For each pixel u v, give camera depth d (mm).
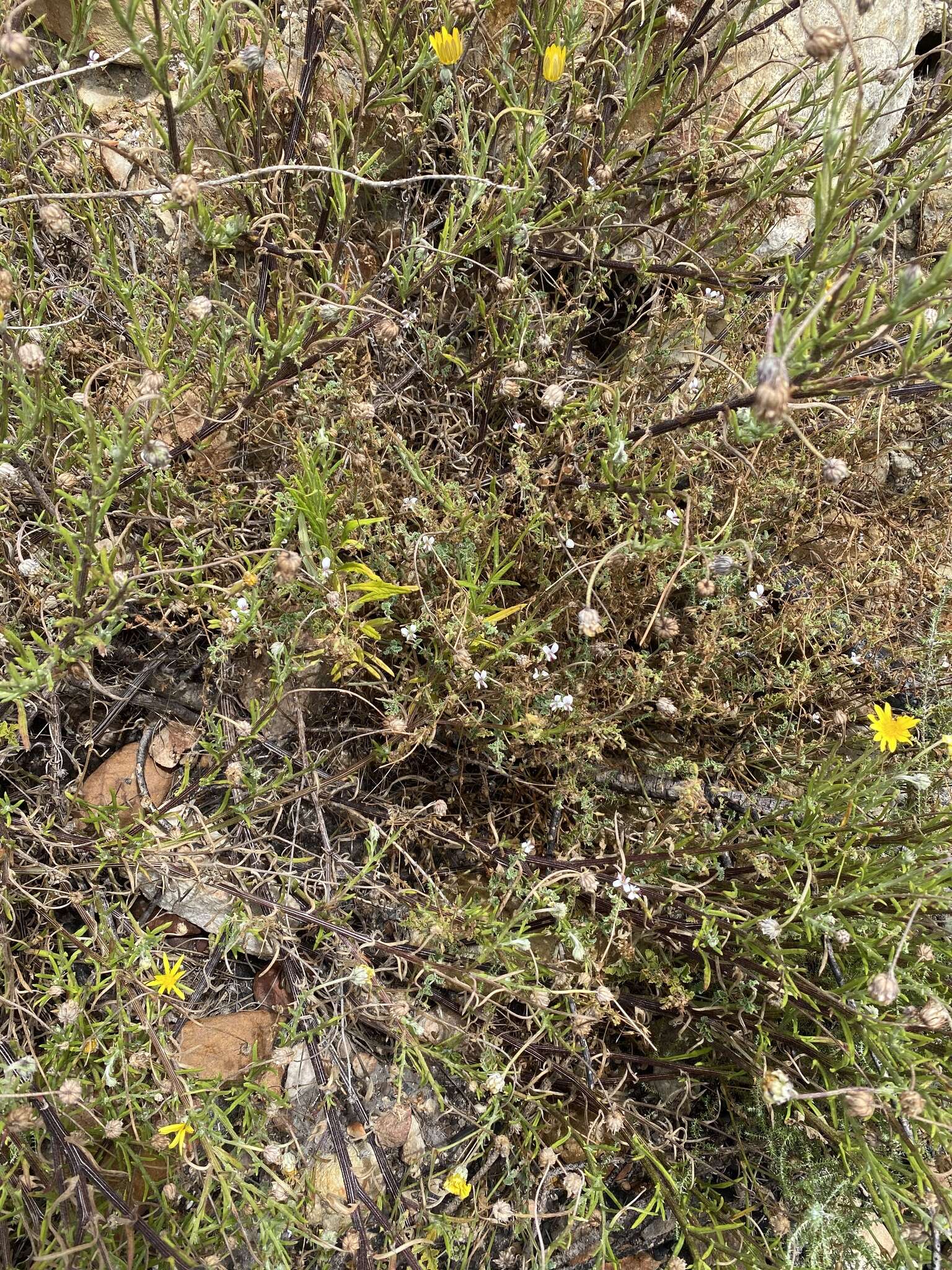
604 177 504
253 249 522
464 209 451
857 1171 434
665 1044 522
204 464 487
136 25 502
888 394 497
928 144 581
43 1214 385
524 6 536
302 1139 471
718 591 506
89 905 466
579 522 516
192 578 477
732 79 584
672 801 540
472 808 545
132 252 505
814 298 445
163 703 509
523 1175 485
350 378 494
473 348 568
